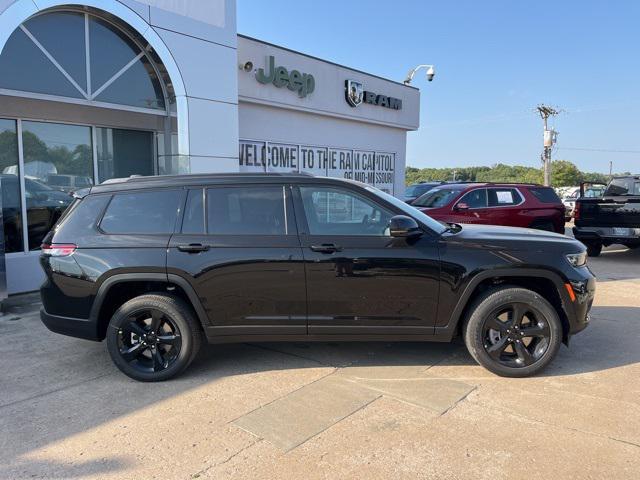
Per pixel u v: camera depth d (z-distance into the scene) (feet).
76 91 25.57
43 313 15.20
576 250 14.65
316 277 14.21
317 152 44.68
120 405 13.03
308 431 11.50
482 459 10.31
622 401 12.89
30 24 23.63
